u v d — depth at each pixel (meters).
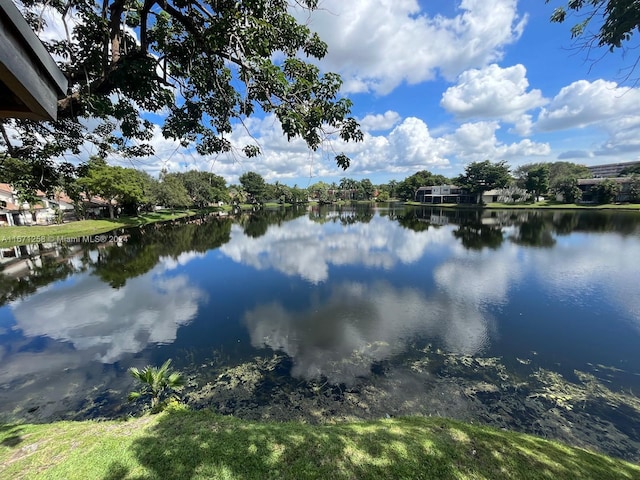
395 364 6.86
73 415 5.37
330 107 3.02
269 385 6.09
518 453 3.50
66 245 24.05
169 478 3.02
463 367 6.74
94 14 3.51
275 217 49.59
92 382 6.39
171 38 3.97
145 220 42.38
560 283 12.73
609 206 45.06
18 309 10.91
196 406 5.45
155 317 10.04
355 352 7.43
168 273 15.69
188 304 11.23
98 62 3.21
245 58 2.71
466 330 8.61
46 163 4.80
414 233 27.78
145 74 3.11
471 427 4.22
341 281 13.56
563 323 9.01
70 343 8.26
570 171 62.78
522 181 59.78
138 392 5.96
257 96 3.21
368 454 3.40
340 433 3.90
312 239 25.75
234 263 17.61
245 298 11.74
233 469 3.14
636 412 5.29
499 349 7.53
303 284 13.30
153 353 7.62
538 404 5.51
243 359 7.20
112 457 3.34
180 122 4.37
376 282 13.29
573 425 5.00
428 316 9.61
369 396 5.72
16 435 3.95
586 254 17.67
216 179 66.00
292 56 3.74
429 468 3.17
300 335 8.44
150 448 3.50
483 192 59.69
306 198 106.12
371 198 109.25
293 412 5.26
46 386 6.26
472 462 3.29
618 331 8.49
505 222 33.94
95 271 16.27
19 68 1.30
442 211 53.22
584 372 6.55
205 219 46.44
